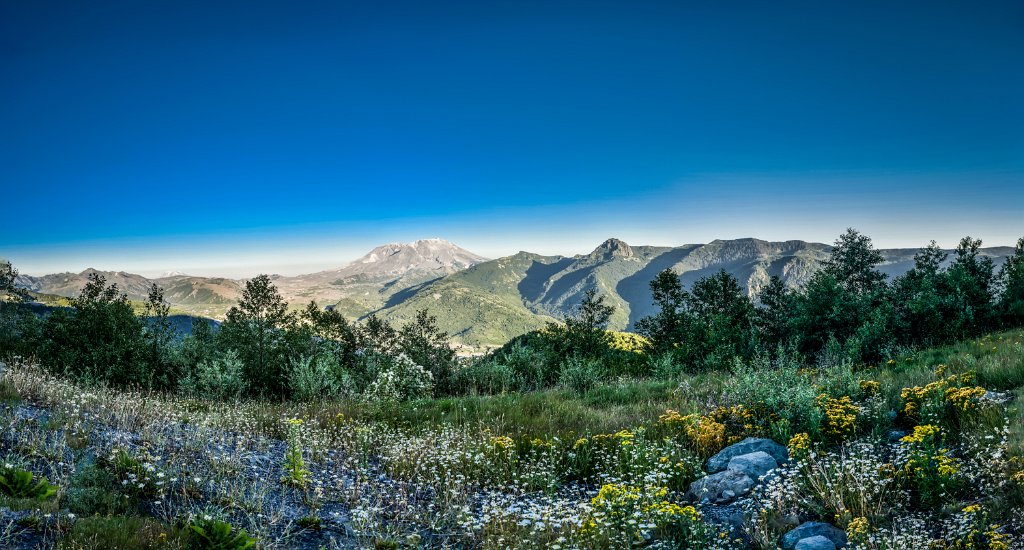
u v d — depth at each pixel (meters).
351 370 22.67
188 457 7.97
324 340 24.91
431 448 9.81
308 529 6.38
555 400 15.97
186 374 19.94
